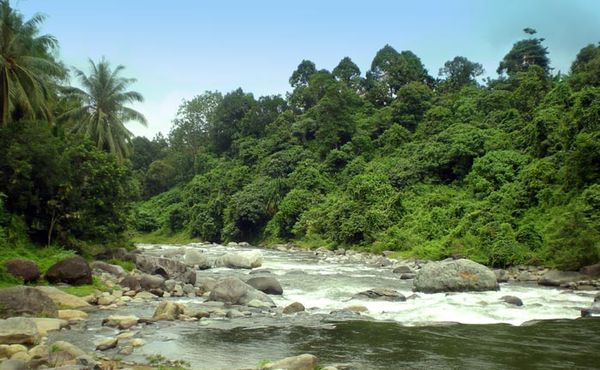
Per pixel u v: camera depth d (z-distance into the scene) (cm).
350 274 2914
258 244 6450
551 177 3662
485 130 5388
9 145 2547
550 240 2792
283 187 6531
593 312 1653
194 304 1839
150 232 8275
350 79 10106
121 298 1917
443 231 4147
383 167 5919
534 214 3575
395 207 4872
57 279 1977
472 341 1305
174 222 7994
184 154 10019
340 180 6456
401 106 7338
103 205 2967
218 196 7344
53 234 2703
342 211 5088
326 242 5225
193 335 1360
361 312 1709
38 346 1088
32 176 2611
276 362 1021
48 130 2881
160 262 2502
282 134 7850
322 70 9506
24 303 1465
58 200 2678
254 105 9200
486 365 1092
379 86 9081
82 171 2855
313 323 1530
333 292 2208
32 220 2681
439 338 1339
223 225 7094
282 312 1714
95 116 4116
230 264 3381
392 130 6869
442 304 1836
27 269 1902
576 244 2519
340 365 1073
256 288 2158
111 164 3041
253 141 8419
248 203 6575
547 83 5962
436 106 7144
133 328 1422
